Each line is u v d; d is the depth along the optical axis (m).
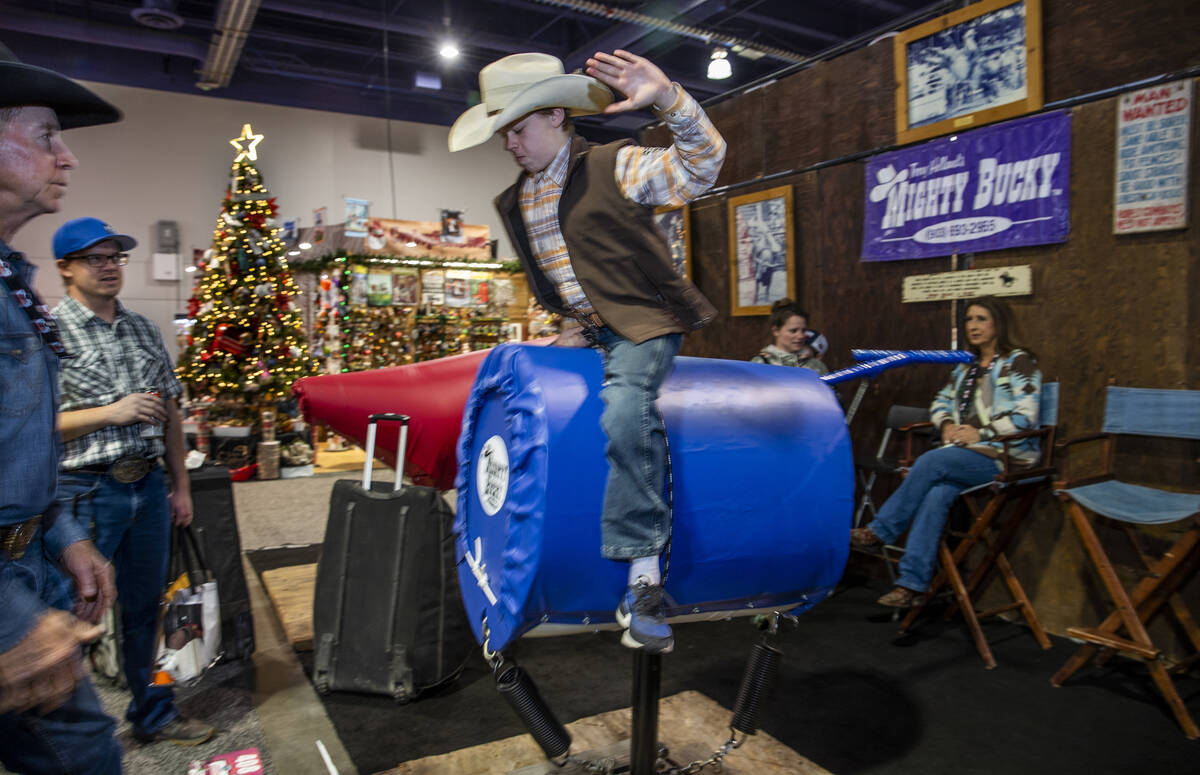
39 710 1.32
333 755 2.74
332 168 16.58
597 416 1.80
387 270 11.95
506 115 1.66
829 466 2.04
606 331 1.90
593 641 3.92
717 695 3.21
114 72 14.70
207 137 15.52
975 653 3.67
